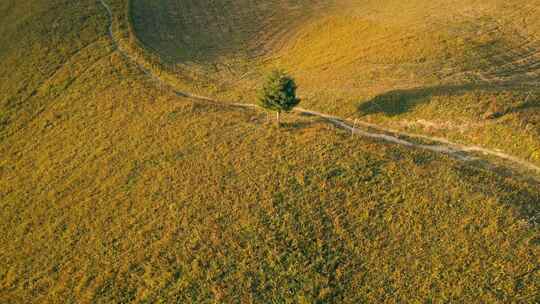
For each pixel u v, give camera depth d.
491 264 26.61
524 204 29.80
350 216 31.30
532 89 40.69
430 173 33.34
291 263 28.98
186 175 38.50
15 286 32.66
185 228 32.97
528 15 57.50
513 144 35.31
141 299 28.81
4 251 36.19
